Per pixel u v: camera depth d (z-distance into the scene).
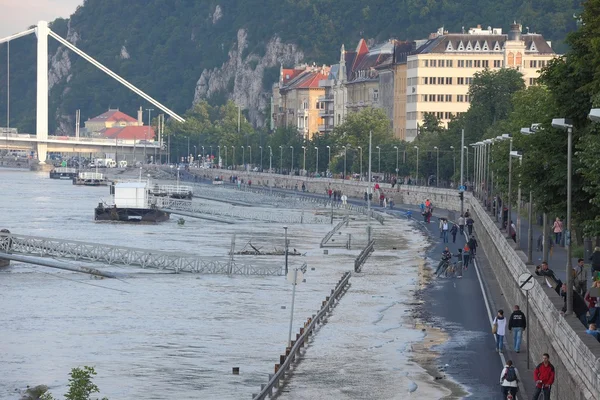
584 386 66.25
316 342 117.06
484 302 143.38
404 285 161.75
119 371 106.31
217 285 167.12
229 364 109.38
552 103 108.12
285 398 92.12
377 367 104.31
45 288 162.88
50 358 112.56
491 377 99.50
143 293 157.88
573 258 138.75
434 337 119.12
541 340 91.12
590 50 97.25
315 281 171.00
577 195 102.38
